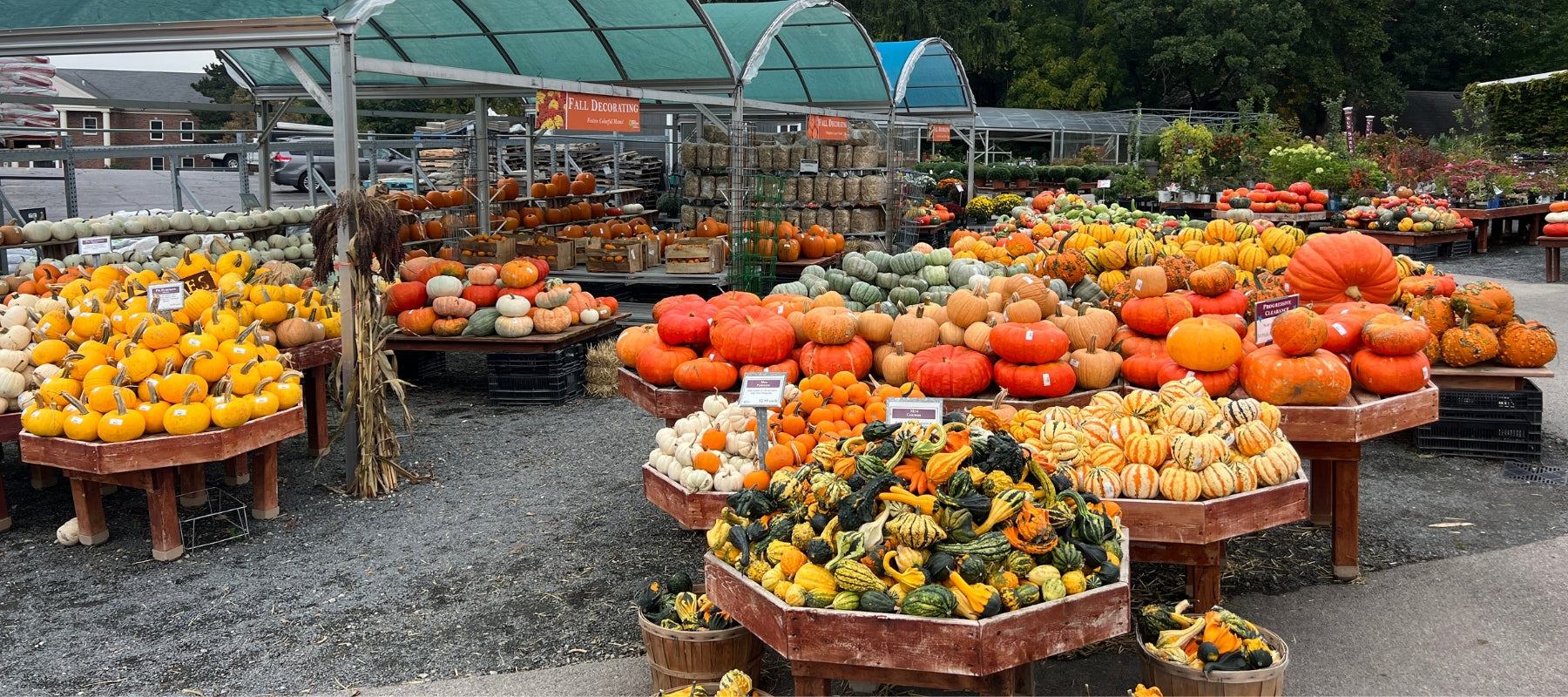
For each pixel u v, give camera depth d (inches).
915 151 1371.8
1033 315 247.4
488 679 181.9
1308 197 804.6
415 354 419.8
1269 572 222.8
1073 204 659.4
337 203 280.4
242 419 245.1
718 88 514.0
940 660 138.2
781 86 737.0
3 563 239.8
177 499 275.4
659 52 505.0
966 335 258.4
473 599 215.2
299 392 266.1
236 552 244.2
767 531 160.1
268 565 236.1
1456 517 253.3
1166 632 158.2
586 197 695.7
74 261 365.7
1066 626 143.5
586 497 278.1
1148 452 186.2
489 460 315.0
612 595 215.8
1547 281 622.2
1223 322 234.4
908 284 346.0
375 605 213.5
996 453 152.6
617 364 402.3
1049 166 1317.7
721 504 198.1
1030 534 145.8
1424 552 231.8
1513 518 251.8
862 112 747.4
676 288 544.1
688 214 624.7
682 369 257.0
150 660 191.2
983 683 141.7
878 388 235.8
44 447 238.4
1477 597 207.0
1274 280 285.1
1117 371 252.1
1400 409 214.8
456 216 561.9
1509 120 1149.7
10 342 281.3
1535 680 173.8
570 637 197.5
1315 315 215.3
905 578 142.1
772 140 681.0
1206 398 202.8
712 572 163.5
